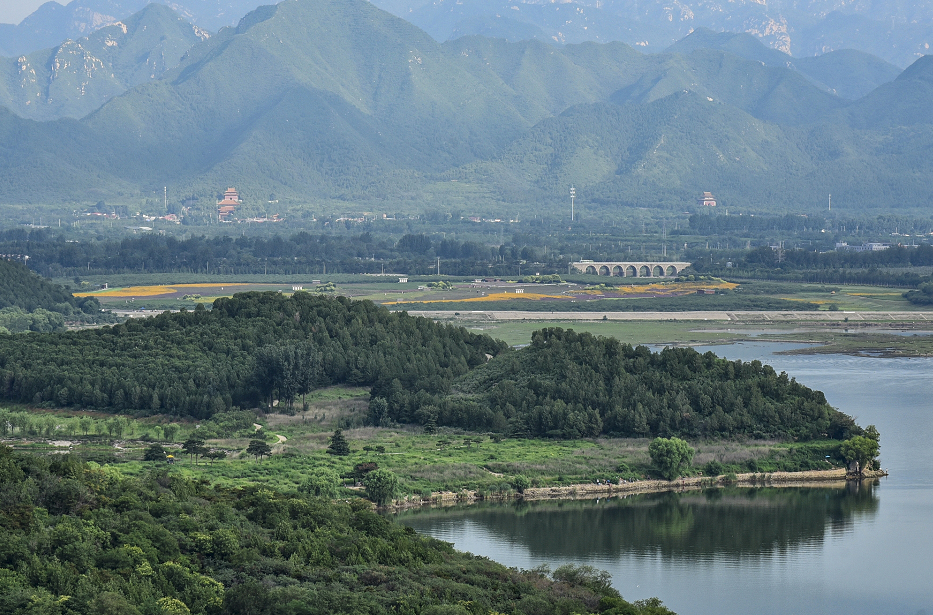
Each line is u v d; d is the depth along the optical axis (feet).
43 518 564.30
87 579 499.92
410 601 532.73
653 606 579.07
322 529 633.61
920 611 646.33
